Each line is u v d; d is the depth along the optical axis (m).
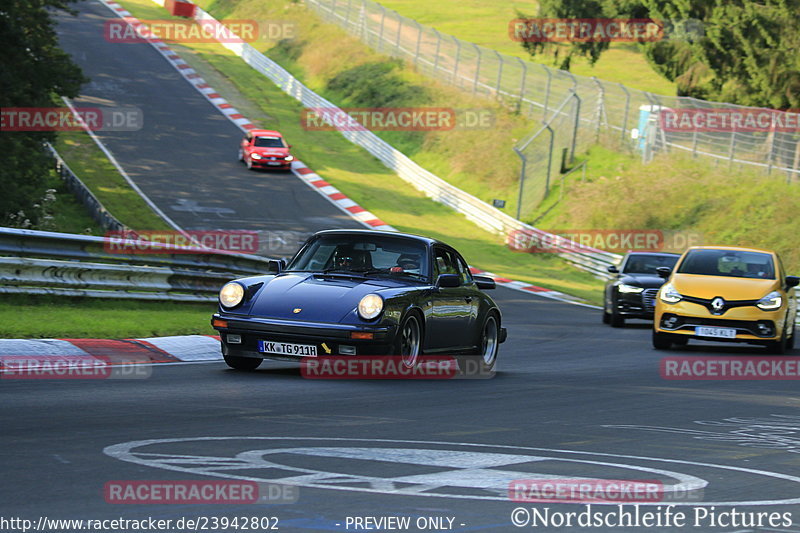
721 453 24.03
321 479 18.23
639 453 23.31
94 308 52.72
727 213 134.25
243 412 26.70
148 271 57.38
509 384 38.12
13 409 25.23
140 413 25.64
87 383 31.22
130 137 177.12
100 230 107.38
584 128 175.00
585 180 158.50
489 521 15.73
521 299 100.06
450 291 39.53
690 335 55.97
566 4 194.00
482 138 185.50
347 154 191.62
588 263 130.38
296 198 154.00
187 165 164.88
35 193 101.19
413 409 29.30
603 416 30.08
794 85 143.88
